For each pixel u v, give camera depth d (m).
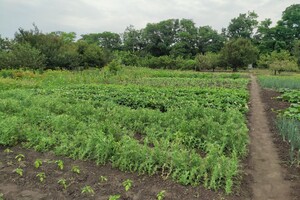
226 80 26.88
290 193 5.38
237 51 50.62
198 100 13.59
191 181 5.49
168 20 92.75
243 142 7.32
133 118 9.31
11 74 24.30
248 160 6.91
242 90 17.34
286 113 11.34
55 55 33.94
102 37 100.31
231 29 86.31
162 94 14.99
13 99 12.59
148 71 37.41
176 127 8.41
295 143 7.64
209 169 5.84
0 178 5.65
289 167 6.52
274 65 41.91
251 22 84.75
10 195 5.07
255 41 79.88
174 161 5.94
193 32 90.56
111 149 6.46
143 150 6.14
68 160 6.52
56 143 7.42
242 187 5.55
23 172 5.89
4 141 7.27
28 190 5.26
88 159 6.53
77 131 7.81
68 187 5.35
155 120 9.16
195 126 8.11
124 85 21.31
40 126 8.59
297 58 46.91
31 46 32.31
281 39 73.69
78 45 42.31
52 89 17.39
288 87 22.33
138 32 95.44
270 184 5.73
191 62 53.94
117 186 5.39
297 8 74.69
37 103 11.45
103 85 19.80
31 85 19.69
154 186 5.41
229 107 11.84
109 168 6.14
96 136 6.76
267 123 10.54
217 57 53.09
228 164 5.83
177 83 24.17
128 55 58.88
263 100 16.22
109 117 9.44
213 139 7.53
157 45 90.12
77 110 10.09
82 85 19.50
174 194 5.15
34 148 7.19
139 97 13.95
